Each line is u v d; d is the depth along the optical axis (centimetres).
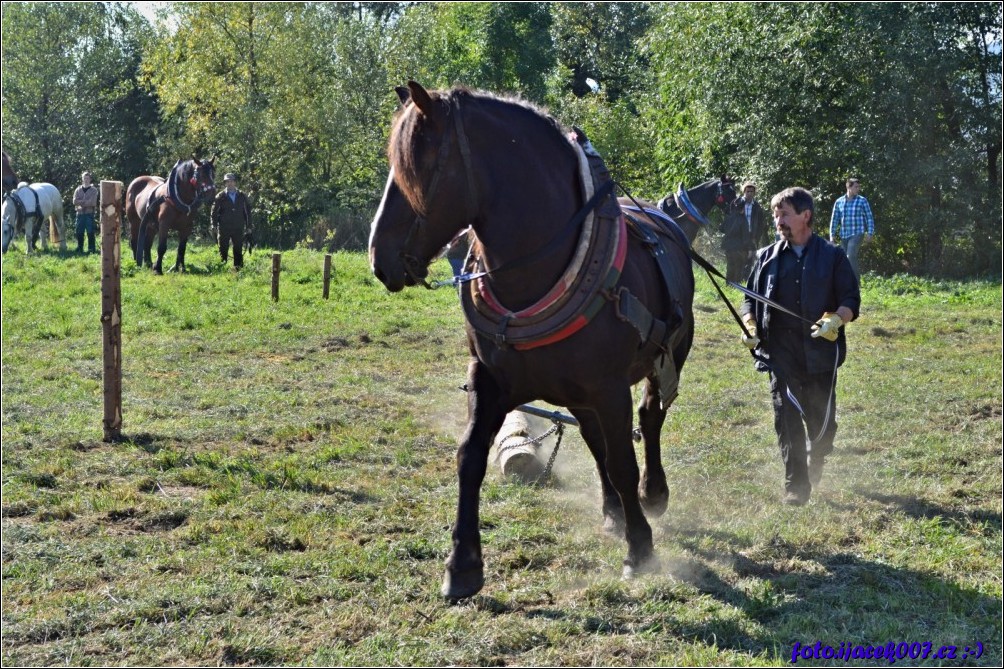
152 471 593
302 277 1595
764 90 2216
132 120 3772
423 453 650
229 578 433
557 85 3659
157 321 1167
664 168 2600
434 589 427
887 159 2072
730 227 1677
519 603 418
